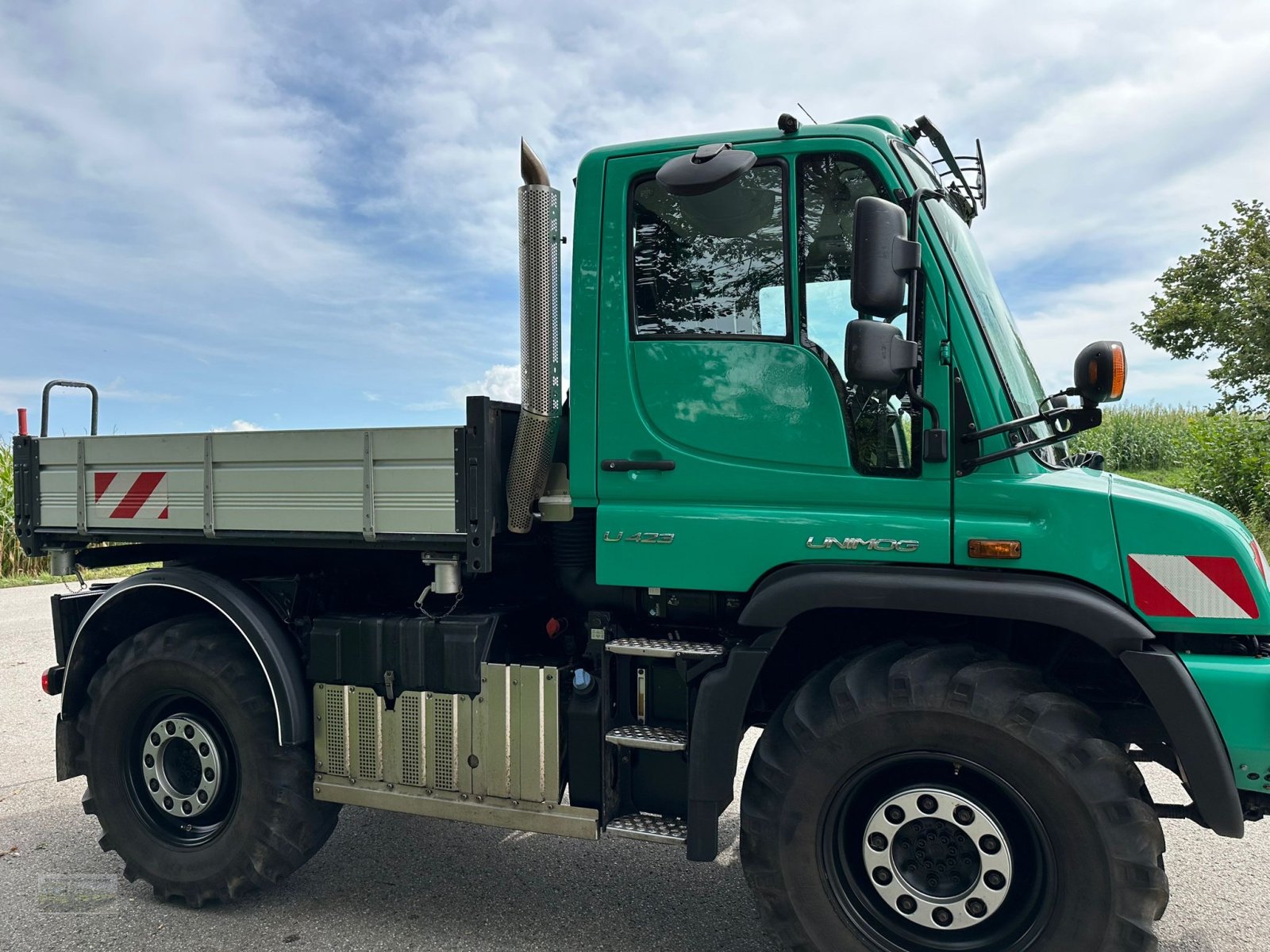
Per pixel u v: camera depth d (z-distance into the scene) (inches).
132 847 134.5
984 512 99.7
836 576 101.4
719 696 105.3
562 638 131.2
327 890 137.2
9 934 124.6
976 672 95.5
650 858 148.7
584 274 116.8
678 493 112.0
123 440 140.5
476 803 120.5
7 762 203.0
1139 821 89.5
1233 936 120.6
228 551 150.8
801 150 108.3
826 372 106.2
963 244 115.3
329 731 129.0
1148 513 94.4
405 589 145.7
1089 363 91.7
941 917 98.0
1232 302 560.7
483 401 115.1
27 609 401.1
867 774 99.3
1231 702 90.4
